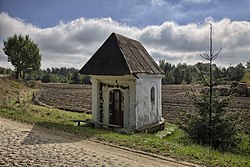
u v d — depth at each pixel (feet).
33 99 125.18
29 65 229.45
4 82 176.55
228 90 134.51
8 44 222.69
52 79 351.25
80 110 93.25
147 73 56.75
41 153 30.25
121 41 58.90
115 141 38.65
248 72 159.94
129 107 54.54
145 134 50.44
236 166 29.78
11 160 26.89
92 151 33.27
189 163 29.89
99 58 56.75
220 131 47.29
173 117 81.20
